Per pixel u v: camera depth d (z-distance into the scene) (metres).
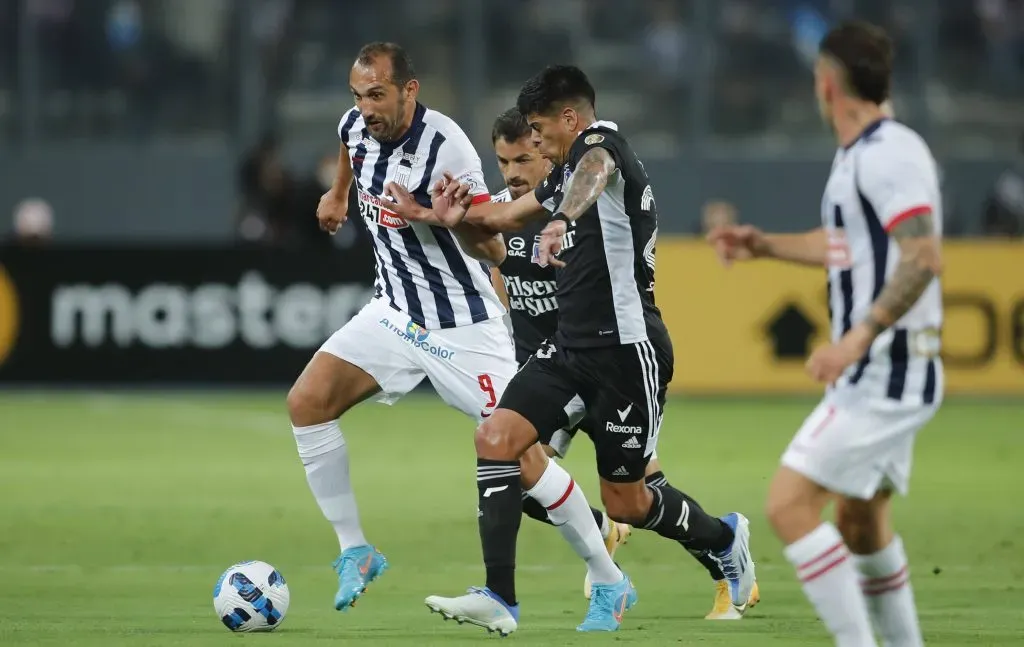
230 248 60.44
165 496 37.66
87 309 60.44
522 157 23.80
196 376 60.41
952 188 77.75
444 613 19.91
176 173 77.69
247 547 30.34
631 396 21.22
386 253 23.84
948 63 78.50
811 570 15.99
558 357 21.23
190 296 60.44
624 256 21.02
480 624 20.05
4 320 60.44
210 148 77.94
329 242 65.56
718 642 20.20
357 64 22.95
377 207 23.61
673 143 78.69
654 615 23.17
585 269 21.05
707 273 60.06
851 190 15.88
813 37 78.69
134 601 24.14
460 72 77.50
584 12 78.50
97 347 60.44
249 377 60.47
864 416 15.81
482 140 77.44
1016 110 78.69
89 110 77.75
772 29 78.62
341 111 78.12
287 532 32.22
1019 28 78.88
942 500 37.31
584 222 21.06
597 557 21.66
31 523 33.25
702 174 78.50
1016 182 74.69
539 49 78.31
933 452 47.25
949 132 78.12
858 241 15.94
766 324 60.00
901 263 15.28
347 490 23.28
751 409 58.41
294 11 77.69
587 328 21.09
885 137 15.67
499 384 23.84
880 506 16.95
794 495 16.02
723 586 22.97
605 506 22.33
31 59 77.00
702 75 78.31
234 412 56.53
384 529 32.75
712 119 78.69
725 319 60.00
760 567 28.16
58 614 22.77
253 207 67.81
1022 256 59.44
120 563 28.31
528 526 33.34
